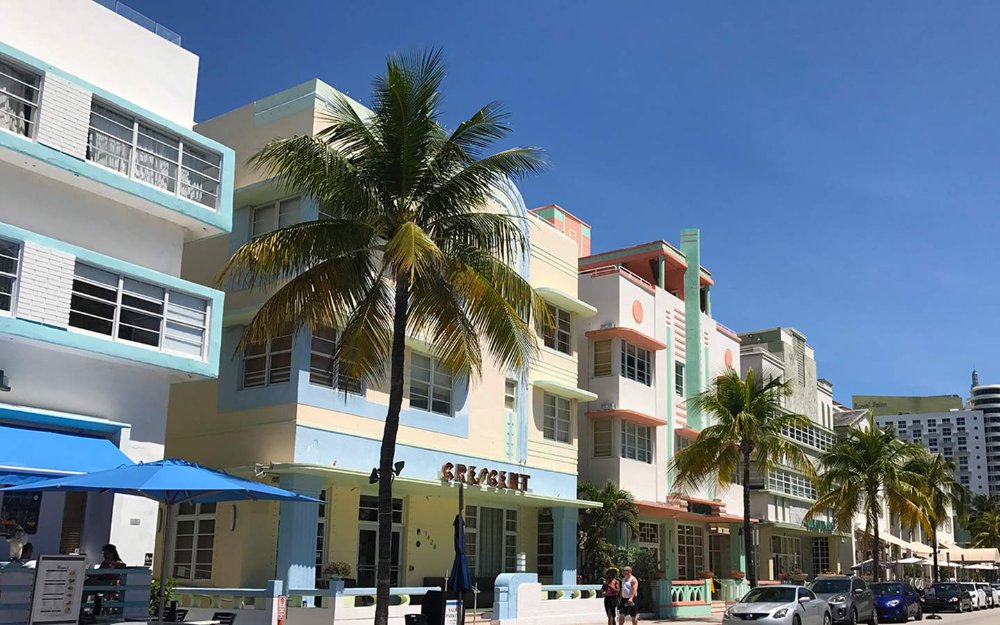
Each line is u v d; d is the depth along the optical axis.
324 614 20.14
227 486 13.97
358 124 17.58
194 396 24.73
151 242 20.66
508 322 17.27
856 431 45.50
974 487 156.12
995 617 38.69
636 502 34.03
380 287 18.05
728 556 43.69
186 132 21.05
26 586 14.81
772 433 31.75
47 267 17.58
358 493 24.88
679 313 41.78
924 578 73.31
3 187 18.00
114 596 17.28
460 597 19.33
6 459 16.06
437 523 27.31
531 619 25.41
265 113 25.53
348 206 17.53
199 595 20.86
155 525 19.81
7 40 18.41
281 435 22.48
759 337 55.94
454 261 17.16
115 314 18.83
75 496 18.78
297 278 17.12
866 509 46.62
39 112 17.92
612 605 23.66
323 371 23.39
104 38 20.34
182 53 22.12
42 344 17.59
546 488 30.64
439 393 26.98
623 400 35.97
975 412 158.12
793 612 23.69
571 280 34.16
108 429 18.89
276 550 22.55
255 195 24.58
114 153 19.58
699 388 41.47
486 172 17.64
